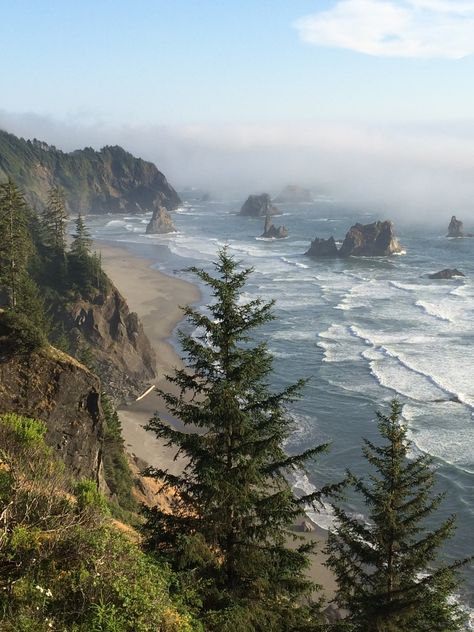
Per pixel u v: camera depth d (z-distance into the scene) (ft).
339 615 116.37
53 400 121.49
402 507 73.15
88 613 44.98
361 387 236.02
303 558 60.54
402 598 69.82
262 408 63.67
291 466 63.00
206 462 59.93
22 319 125.90
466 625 112.06
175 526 62.13
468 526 147.64
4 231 183.01
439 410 212.64
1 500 52.42
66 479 68.23
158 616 47.55
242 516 61.26
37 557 47.60
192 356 64.18
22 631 41.22
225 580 60.49
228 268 64.49
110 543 52.13
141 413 225.35
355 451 186.39
